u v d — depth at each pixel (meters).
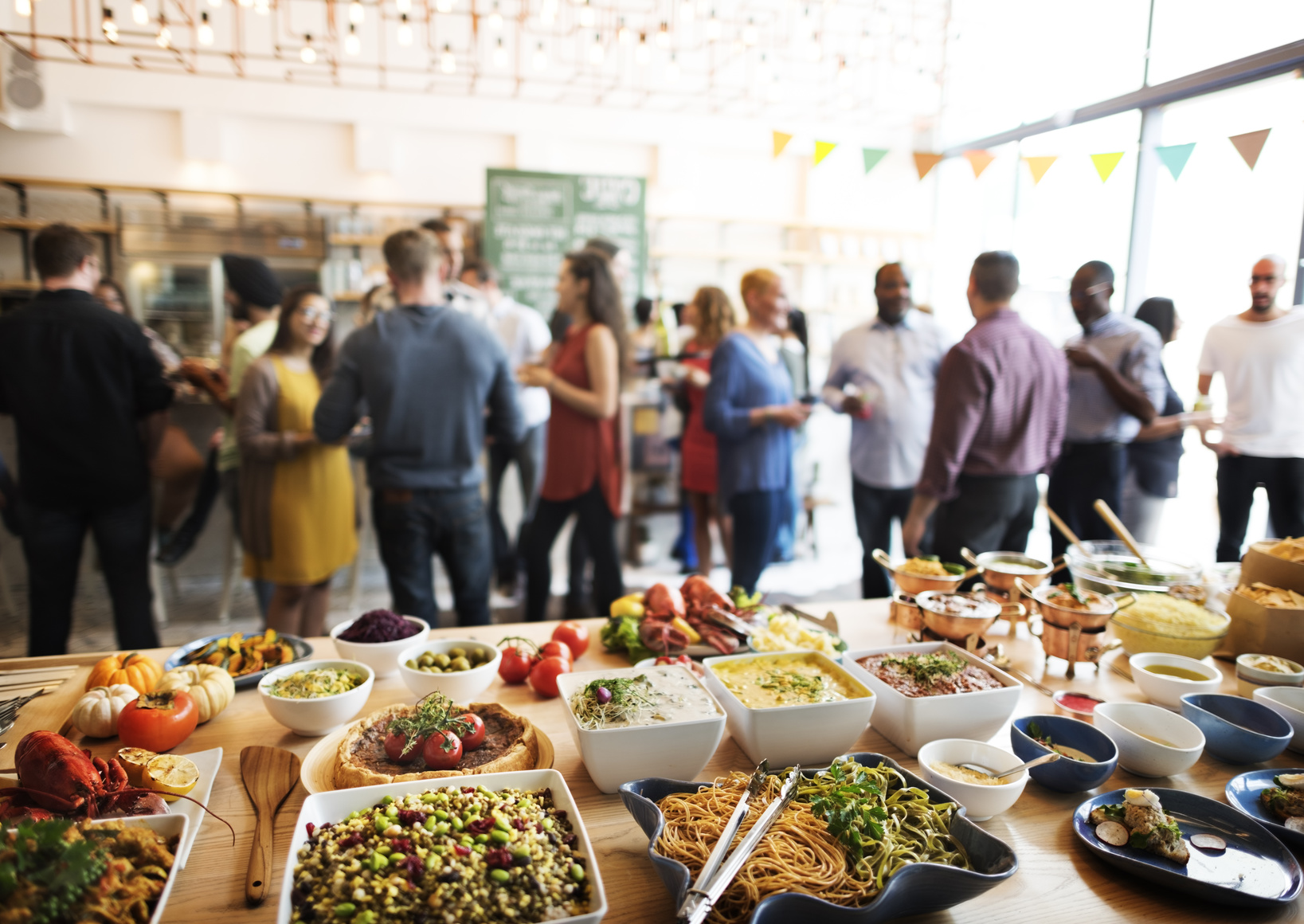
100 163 5.25
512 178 5.51
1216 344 3.29
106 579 2.83
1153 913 0.94
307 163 5.55
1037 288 5.37
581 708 1.18
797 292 6.60
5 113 4.92
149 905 0.86
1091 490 3.23
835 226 6.39
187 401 4.42
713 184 6.25
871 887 0.88
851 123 6.27
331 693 1.29
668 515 5.37
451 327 2.41
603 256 2.97
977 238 6.16
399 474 2.44
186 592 4.52
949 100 6.21
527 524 4.53
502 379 2.58
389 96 5.52
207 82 5.25
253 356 3.38
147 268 5.27
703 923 0.83
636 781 1.11
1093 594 1.61
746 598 1.79
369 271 5.62
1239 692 1.51
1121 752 1.23
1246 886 0.98
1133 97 4.42
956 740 1.18
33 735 1.03
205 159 5.32
